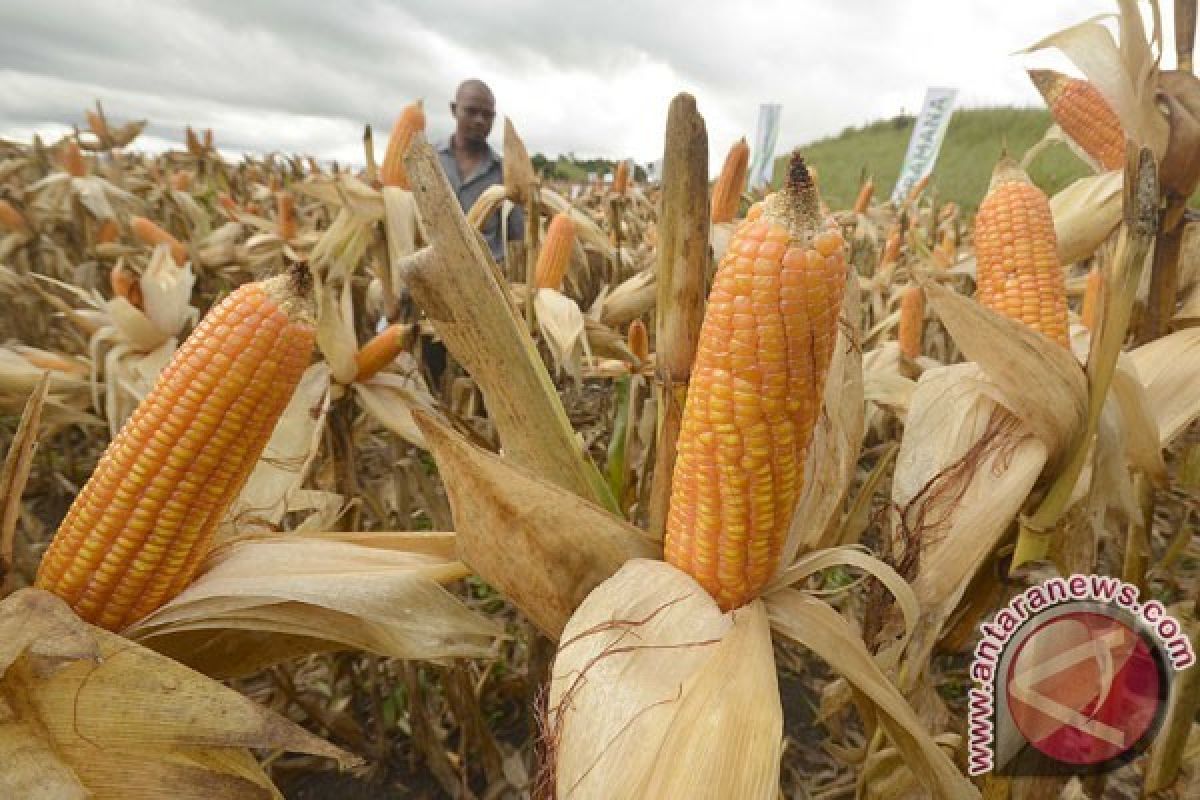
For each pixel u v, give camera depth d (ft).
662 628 5.51
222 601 6.79
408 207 18.15
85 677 5.68
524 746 13.35
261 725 5.84
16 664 5.52
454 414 11.44
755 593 6.07
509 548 6.28
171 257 17.24
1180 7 8.99
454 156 28.27
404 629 7.07
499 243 26.78
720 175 17.75
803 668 15.58
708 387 5.05
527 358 6.85
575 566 6.36
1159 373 9.59
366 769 12.91
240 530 9.47
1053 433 7.51
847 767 13.05
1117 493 8.41
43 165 40.65
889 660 7.25
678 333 6.16
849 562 6.29
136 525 6.28
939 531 7.86
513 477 6.08
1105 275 7.25
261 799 6.10
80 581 6.45
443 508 13.79
